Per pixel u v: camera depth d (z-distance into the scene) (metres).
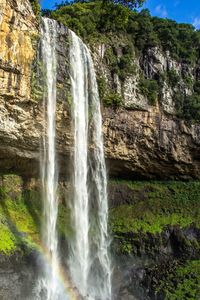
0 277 26.66
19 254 28.78
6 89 28.55
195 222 40.94
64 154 35.34
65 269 33.31
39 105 31.33
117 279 35.41
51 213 34.91
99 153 38.03
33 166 34.94
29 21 30.67
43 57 32.22
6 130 29.50
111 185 41.84
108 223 39.28
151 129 41.75
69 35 35.66
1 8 28.02
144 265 36.12
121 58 41.75
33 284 28.58
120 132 39.38
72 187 36.31
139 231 38.41
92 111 37.28
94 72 38.38
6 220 31.58
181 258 37.69
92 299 33.12
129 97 40.59
